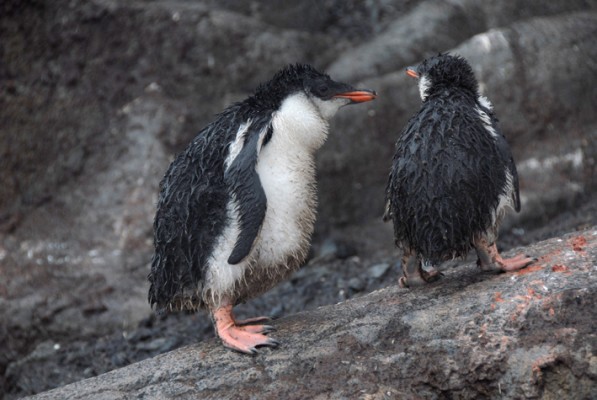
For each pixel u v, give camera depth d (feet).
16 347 38.45
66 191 43.91
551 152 44.55
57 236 42.42
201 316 39.45
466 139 24.48
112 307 39.14
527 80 45.24
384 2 54.34
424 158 24.58
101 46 45.62
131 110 44.86
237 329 25.40
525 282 24.76
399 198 25.27
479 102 26.14
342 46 49.34
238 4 49.42
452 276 27.32
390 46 47.50
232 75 46.01
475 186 24.26
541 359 22.56
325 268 41.50
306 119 25.27
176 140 43.91
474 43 46.06
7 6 44.68
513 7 48.32
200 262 24.41
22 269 40.86
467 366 23.29
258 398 23.13
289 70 25.99
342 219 44.88
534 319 23.31
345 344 24.54
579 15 48.08
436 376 23.44
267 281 25.90
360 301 27.37
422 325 24.44
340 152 44.80
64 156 44.37
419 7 50.08
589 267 24.79
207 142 25.04
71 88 45.24
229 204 24.04
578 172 44.01
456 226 24.44
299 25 51.49
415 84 45.68
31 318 38.75
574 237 28.27
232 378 23.85
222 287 24.58
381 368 23.70
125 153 43.98
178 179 25.02
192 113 44.68
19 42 45.01
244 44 46.50
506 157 25.13
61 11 45.37
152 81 45.42
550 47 45.93
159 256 25.36
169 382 24.16
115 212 42.65
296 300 39.14
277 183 24.70
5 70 44.86
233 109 25.89
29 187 43.96
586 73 45.98
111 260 41.14
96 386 24.67
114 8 45.62
